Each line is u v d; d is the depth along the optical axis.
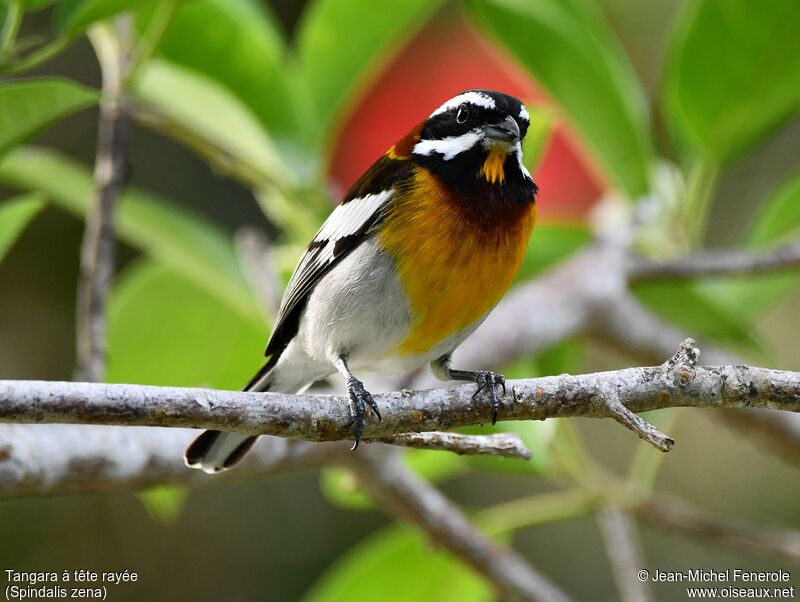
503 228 8.07
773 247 11.03
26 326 15.91
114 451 7.44
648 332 11.41
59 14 7.06
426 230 7.92
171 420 6.09
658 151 12.43
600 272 10.80
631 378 6.70
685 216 11.02
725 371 6.66
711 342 11.74
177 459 7.71
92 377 8.49
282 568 15.31
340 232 8.29
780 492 14.70
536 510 10.32
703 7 9.73
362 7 10.15
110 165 9.02
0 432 7.03
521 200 8.27
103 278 8.74
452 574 11.01
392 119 11.29
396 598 11.15
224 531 15.45
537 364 11.53
